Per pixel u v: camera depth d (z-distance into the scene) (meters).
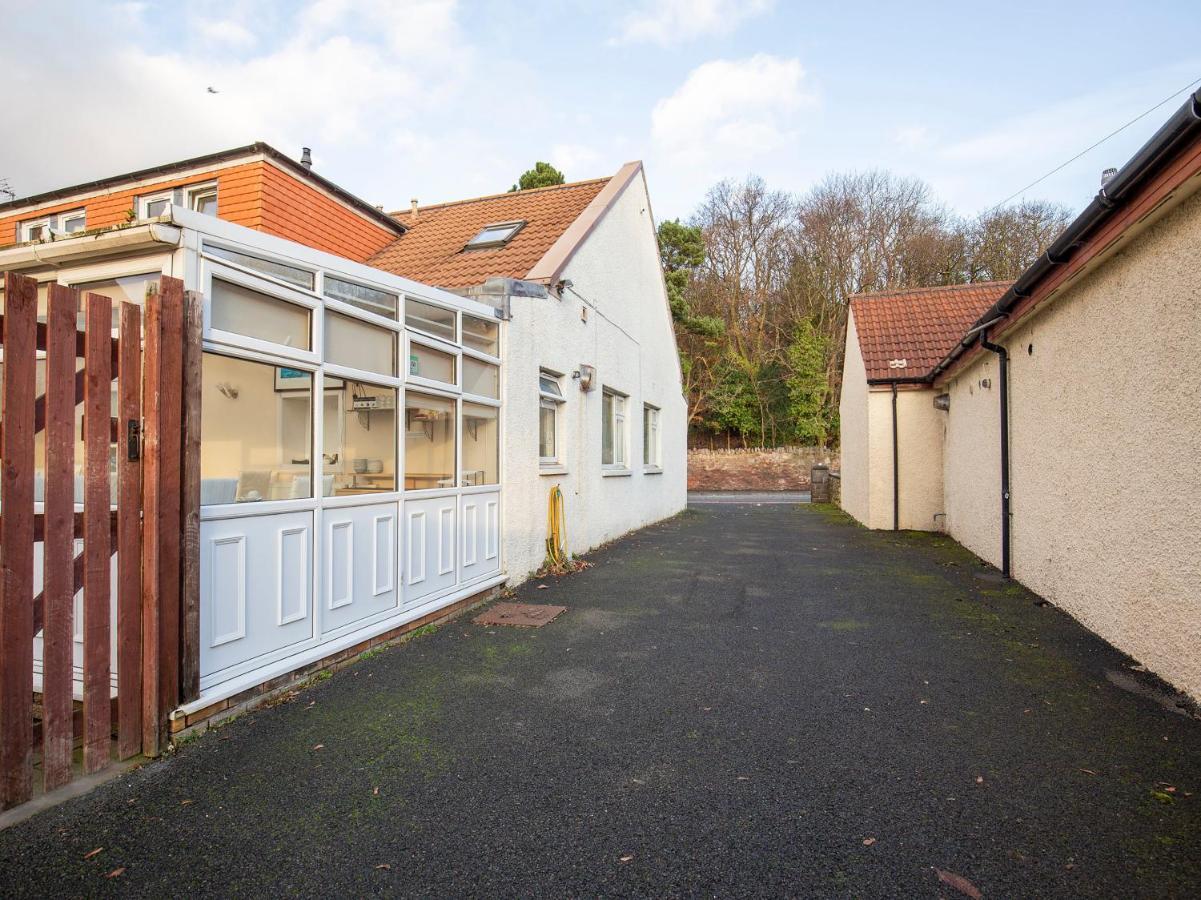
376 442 5.21
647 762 3.30
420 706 4.04
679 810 2.85
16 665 2.85
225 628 3.79
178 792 3.01
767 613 6.29
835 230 35.69
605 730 3.69
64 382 2.98
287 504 4.23
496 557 7.12
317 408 4.51
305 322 4.45
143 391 3.34
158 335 3.33
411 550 5.57
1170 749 3.35
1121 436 4.94
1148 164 3.80
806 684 4.38
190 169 9.84
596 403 10.36
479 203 12.63
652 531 12.94
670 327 16.27
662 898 2.28
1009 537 7.87
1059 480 6.26
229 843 2.62
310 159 12.36
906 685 4.34
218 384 3.88
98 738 3.18
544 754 3.39
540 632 5.66
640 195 13.09
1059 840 2.58
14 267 4.02
